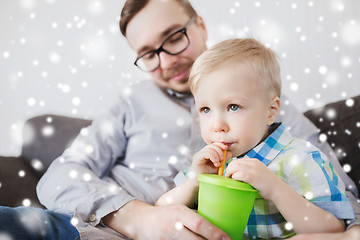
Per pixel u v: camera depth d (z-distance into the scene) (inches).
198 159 31.9
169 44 44.9
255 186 27.6
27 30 82.9
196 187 34.0
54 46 82.5
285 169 32.0
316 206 28.5
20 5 82.9
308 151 32.4
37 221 31.8
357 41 76.0
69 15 82.3
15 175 49.1
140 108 48.4
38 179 51.7
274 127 36.4
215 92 31.6
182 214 29.9
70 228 33.5
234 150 31.8
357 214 31.7
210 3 80.0
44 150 54.1
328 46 77.2
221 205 27.1
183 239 29.2
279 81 36.5
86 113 81.4
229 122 31.4
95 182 40.3
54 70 82.4
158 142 45.1
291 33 78.0
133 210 34.9
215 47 34.9
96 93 81.3
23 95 82.7
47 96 82.4
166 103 47.6
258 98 32.4
